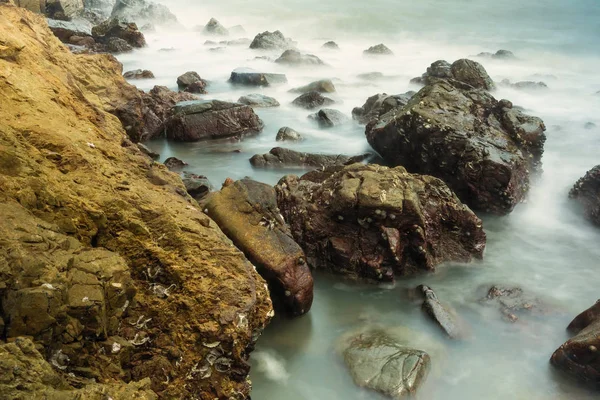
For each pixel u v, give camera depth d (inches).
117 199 275.6
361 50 1337.4
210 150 620.4
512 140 544.7
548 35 1555.1
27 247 207.8
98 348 216.5
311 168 562.6
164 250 269.4
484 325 353.4
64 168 285.3
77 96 402.0
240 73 890.7
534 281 403.5
